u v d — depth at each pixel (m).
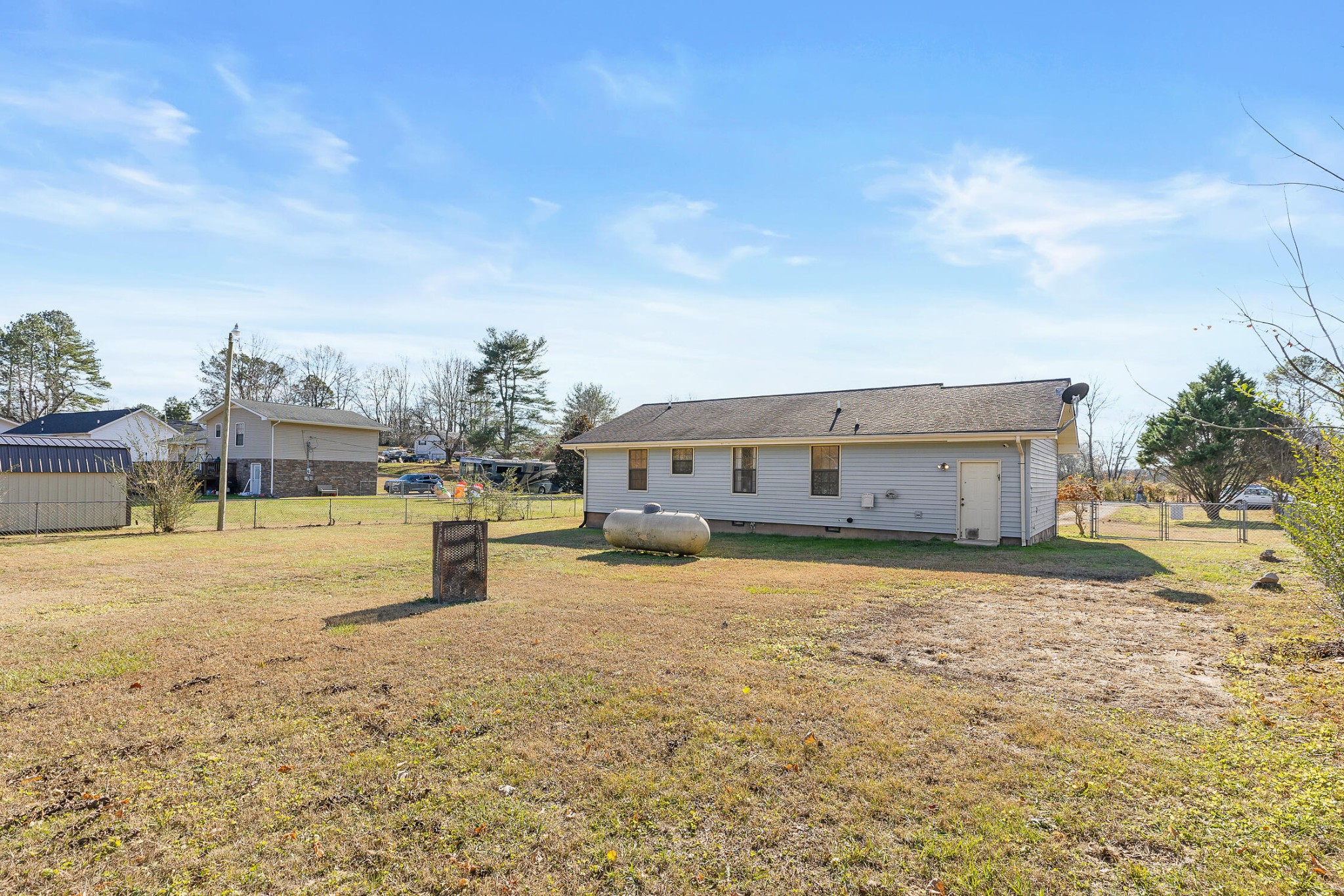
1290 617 7.27
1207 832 3.07
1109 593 8.91
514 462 48.41
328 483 38.38
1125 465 49.62
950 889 2.70
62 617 7.73
